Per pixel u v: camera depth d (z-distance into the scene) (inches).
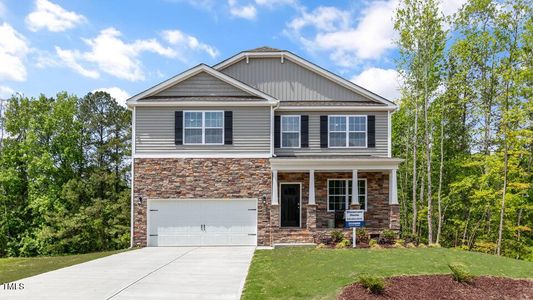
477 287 450.6
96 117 1531.7
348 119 845.8
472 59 1003.9
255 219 787.4
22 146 1295.5
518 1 926.4
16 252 1269.7
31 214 1315.2
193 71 821.2
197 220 788.6
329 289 407.8
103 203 1298.0
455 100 1059.9
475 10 968.3
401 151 1244.5
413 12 923.4
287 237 762.2
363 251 610.2
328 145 840.3
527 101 905.5
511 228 904.3
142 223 785.6
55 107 1369.3
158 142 796.0
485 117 1025.5
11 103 1342.3
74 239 1232.2
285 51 889.5
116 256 654.5
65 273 498.0
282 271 495.8
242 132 800.3
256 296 384.2
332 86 890.7
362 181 836.6
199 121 801.6
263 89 892.6
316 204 807.7
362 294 396.8
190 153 796.0
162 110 801.6
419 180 1163.9
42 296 377.1
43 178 1283.2
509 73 893.2
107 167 1504.7
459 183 963.3
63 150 1376.7
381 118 850.1
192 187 791.1
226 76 821.2
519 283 474.0
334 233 746.8
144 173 792.3
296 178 833.5
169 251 714.2
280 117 844.0
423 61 940.6
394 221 768.3
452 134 1113.4
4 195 1284.4
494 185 936.3
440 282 454.0
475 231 1043.3
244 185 791.7
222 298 376.5
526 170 944.3
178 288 412.8
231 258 620.4
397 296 404.5
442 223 1109.1
